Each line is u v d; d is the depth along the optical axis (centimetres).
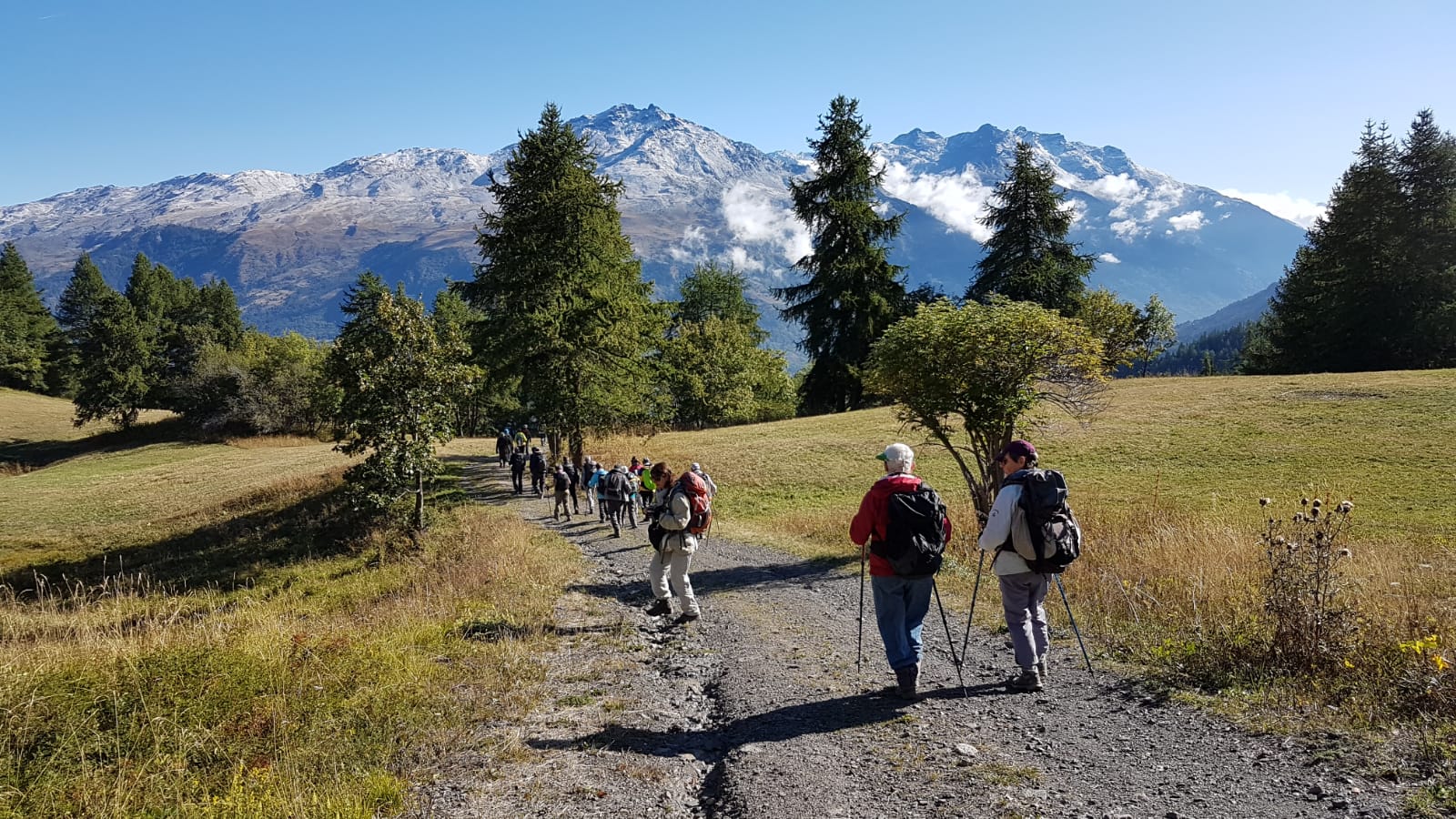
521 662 704
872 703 569
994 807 382
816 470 2808
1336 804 364
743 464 2950
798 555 1489
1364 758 409
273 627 768
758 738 510
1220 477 2300
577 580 1216
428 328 2016
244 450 5716
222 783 436
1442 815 341
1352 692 506
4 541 3016
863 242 4356
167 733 481
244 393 6256
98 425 7212
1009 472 591
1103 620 776
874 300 4278
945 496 2323
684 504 896
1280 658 566
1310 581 608
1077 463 2636
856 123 4372
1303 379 3506
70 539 3017
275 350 6662
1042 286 4431
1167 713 509
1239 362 5959
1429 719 446
